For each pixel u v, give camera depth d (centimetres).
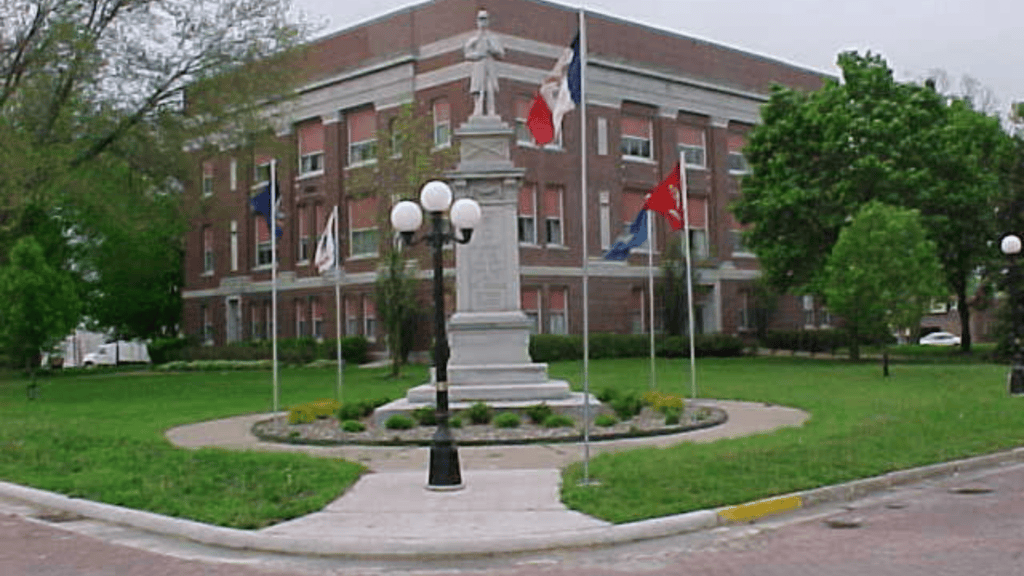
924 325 7606
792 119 4044
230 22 3347
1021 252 4034
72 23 3003
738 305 5091
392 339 3503
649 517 1060
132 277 5384
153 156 3316
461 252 2080
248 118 3409
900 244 3005
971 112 4462
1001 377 2905
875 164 3762
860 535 1004
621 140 4638
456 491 1229
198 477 1327
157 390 3155
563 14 4397
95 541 1070
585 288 1332
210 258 5353
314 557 987
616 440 1667
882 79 4119
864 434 1619
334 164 4594
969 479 1345
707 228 5000
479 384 2005
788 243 4081
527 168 4256
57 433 1825
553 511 1107
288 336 4816
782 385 2712
